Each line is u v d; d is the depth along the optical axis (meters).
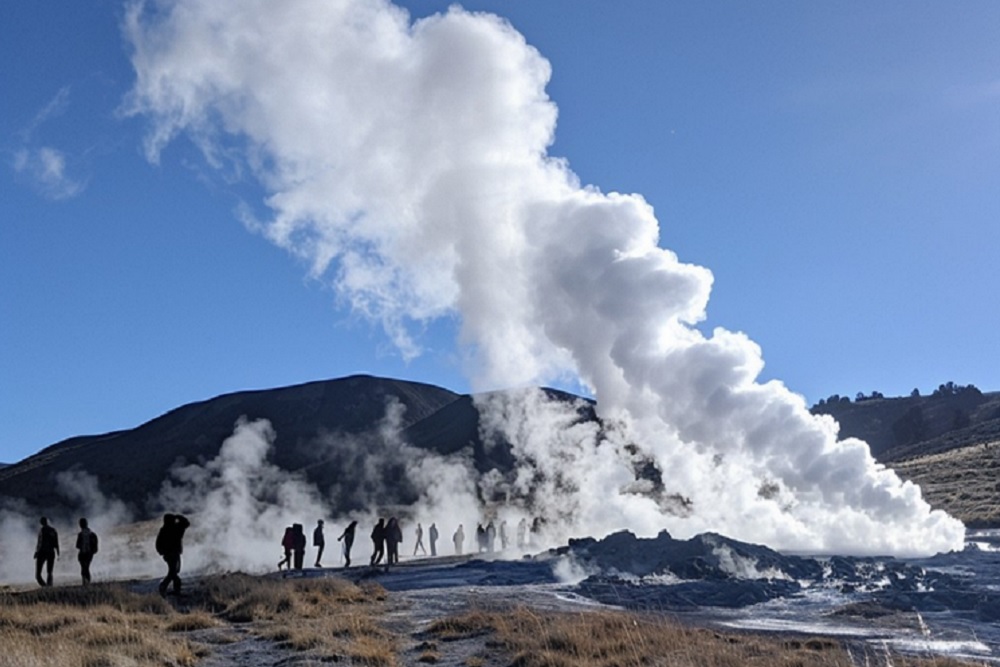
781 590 28.27
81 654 14.84
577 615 21.16
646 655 15.98
